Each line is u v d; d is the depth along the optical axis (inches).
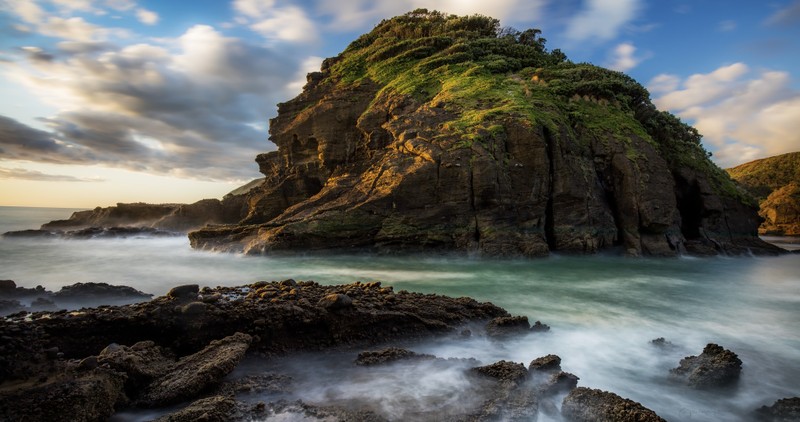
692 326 514.0
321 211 1222.3
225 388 271.4
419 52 1843.0
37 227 2933.1
